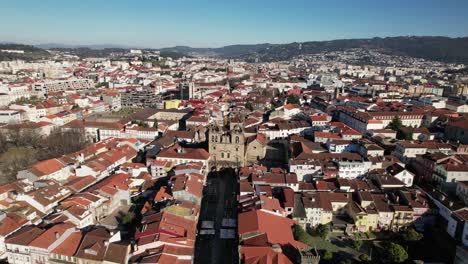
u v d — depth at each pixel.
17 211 146.00
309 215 158.00
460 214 145.00
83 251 119.44
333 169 193.62
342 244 146.62
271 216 143.00
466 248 127.62
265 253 117.19
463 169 175.75
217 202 178.38
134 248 122.62
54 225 132.50
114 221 155.38
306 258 115.56
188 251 119.75
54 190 167.38
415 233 147.00
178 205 147.25
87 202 152.38
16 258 124.44
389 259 133.38
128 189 172.50
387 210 157.62
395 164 198.00
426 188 180.25
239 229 132.75
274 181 178.75
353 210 158.12
